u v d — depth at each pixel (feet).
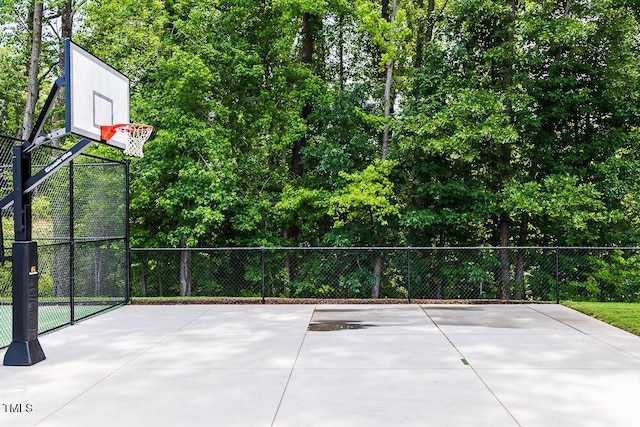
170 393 19.11
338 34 64.69
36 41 64.44
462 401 17.93
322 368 22.17
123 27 56.34
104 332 29.94
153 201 57.16
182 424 16.10
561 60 55.21
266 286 60.03
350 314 35.29
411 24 67.97
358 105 60.13
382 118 56.80
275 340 27.61
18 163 23.27
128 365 22.97
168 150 55.11
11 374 21.71
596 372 21.22
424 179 57.11
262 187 61.82
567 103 54.60
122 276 47.60
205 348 25.95
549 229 57.62
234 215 58.54
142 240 58.44
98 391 19.43
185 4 55.72
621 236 55.57
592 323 31.68
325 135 61.16
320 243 61.77
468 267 54.65
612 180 53.11
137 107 53.21
